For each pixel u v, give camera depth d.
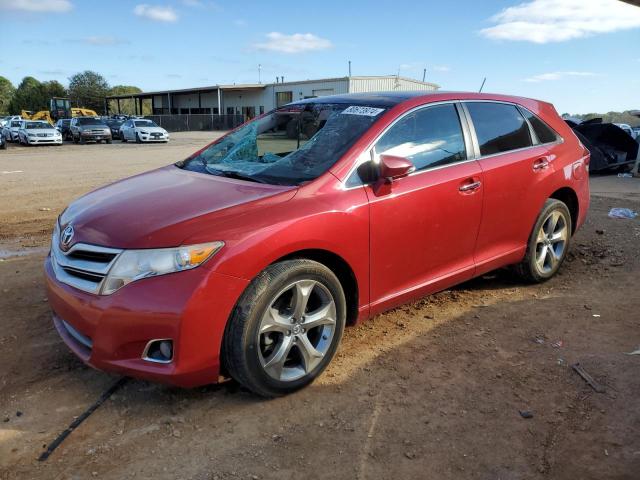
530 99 4.98
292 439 2.75
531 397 3.11
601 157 12.31
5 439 2.76
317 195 3.20
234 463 2.58
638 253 5.81
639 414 2.93
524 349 3.68
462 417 2.93
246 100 55.44
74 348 3.03
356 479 2.48
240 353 2.85
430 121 3.90
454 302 4.55
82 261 2.95
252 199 3.08
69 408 3.03
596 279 5.10
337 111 3.91
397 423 2.88
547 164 4.68
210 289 2.71
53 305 3.12
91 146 30.12
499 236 4.34
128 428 2.85
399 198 3.50
